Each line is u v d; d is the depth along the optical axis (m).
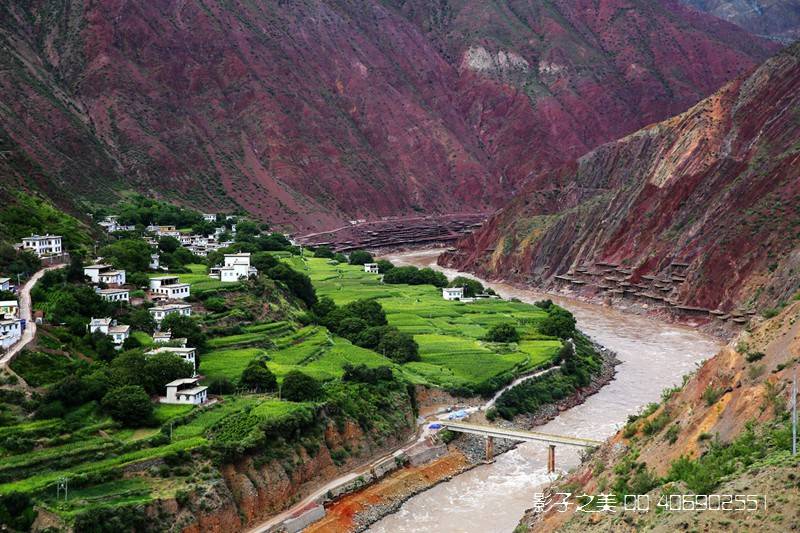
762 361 71.44
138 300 134.12
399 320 177.50
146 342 117.94
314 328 151.88
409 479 109.00
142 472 88.19
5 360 98.12
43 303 117.12
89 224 188.50
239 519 90.44
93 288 128.75
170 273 161.75
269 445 99.12
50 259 135.38
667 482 65.25
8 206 155.38
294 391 109.88
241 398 109.69
